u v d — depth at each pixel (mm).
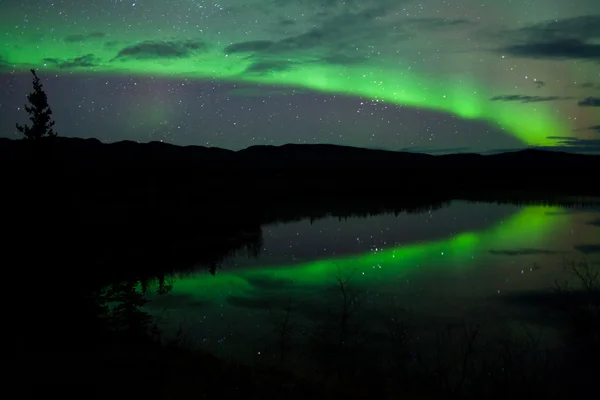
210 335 12555
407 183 84438
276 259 26047
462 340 12695
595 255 26531
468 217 46594
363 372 9172
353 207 55031
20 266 7691
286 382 7238
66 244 8594
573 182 88812
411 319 15000
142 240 24047
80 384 5516
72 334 7008
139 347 7516
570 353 11375
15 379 5359
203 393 5996
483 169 106312
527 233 35406
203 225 33219
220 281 20375
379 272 22891
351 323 13742
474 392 8742
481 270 23203
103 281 9344
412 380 9078
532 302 17219
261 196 55812
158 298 16922
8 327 6621
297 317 14898
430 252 28234
